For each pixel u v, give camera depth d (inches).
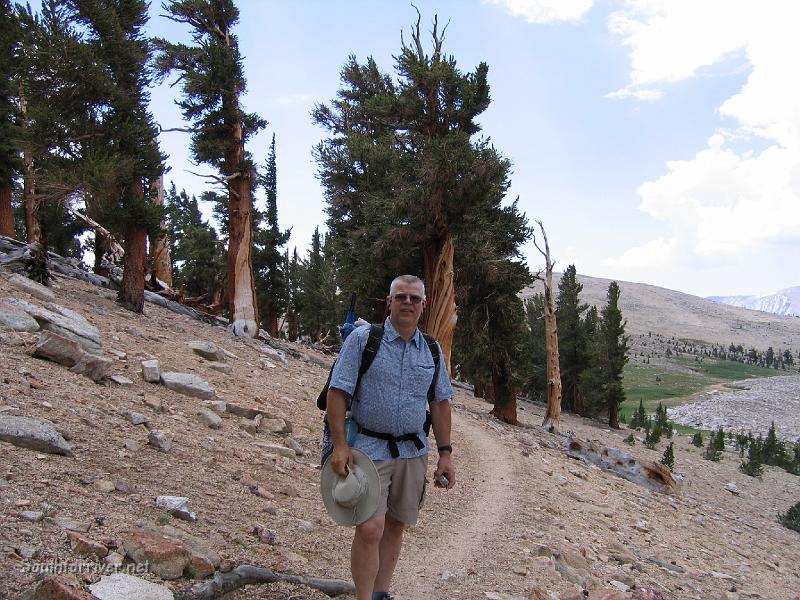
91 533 150.5
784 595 372.2
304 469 302.4
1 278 492.1
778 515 1162.0
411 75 947.3
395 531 156.3
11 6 845.8
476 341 1051.3
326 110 1451.8
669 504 647.1
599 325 2657.5
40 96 644.7
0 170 904.3
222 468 250.1
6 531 136.3
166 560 143.9
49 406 235.1
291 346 1016.9
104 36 655.1
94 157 615.5
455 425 717.9
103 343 397.4
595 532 372.2
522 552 263.4
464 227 936.3
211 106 825.5
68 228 1397.6
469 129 983.0
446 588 203.8
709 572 370.9
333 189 1315.2
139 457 224.2
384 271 1077.1
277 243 1792.6
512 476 475.8
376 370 142.5
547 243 1065.5
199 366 453.7
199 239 1909.4
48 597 114.4
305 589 167.6
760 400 5861.2
